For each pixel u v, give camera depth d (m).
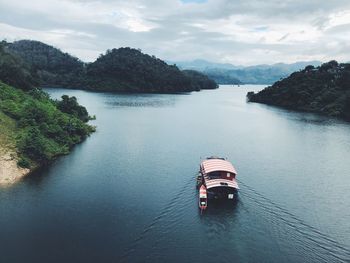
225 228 48.12
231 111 184.38
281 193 63.34
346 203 59.94
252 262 40.44
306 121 150.62
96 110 165.38
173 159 83.00
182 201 57.69
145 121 137.50
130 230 47.53
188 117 154.62
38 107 91.69
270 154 91.44
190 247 43.31
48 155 76.69
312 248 43.97
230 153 91.31
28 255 41.41
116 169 73.88
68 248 42.97
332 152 95.19
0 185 62.53
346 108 170.00
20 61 168.62
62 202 56.34
